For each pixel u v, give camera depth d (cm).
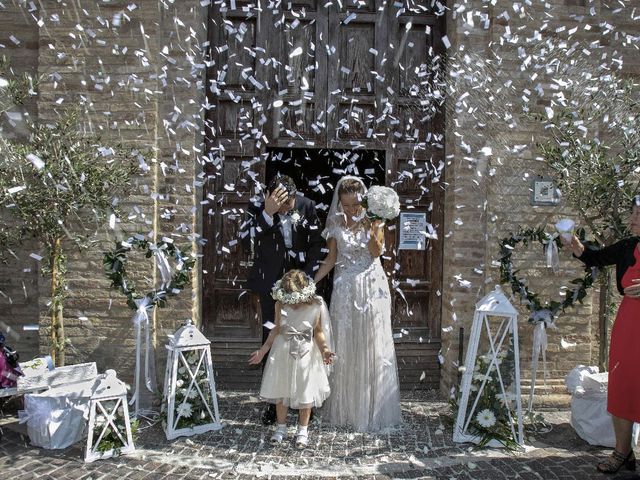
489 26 508
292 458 393
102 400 390
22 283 517
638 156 423
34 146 426
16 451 396
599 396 418
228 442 419
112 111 489
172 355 432
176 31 500
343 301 458
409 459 393
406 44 551
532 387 464
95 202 435
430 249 560
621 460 373
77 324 494
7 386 426
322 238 480
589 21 508
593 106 474
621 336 370
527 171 506
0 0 502
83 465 376
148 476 362
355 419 450
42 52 487
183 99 502
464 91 506
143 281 491
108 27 488
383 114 546
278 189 441
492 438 415
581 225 508
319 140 551
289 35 547
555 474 371
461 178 511
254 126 547
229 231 553
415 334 561
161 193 501
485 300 436
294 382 408
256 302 557
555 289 507
